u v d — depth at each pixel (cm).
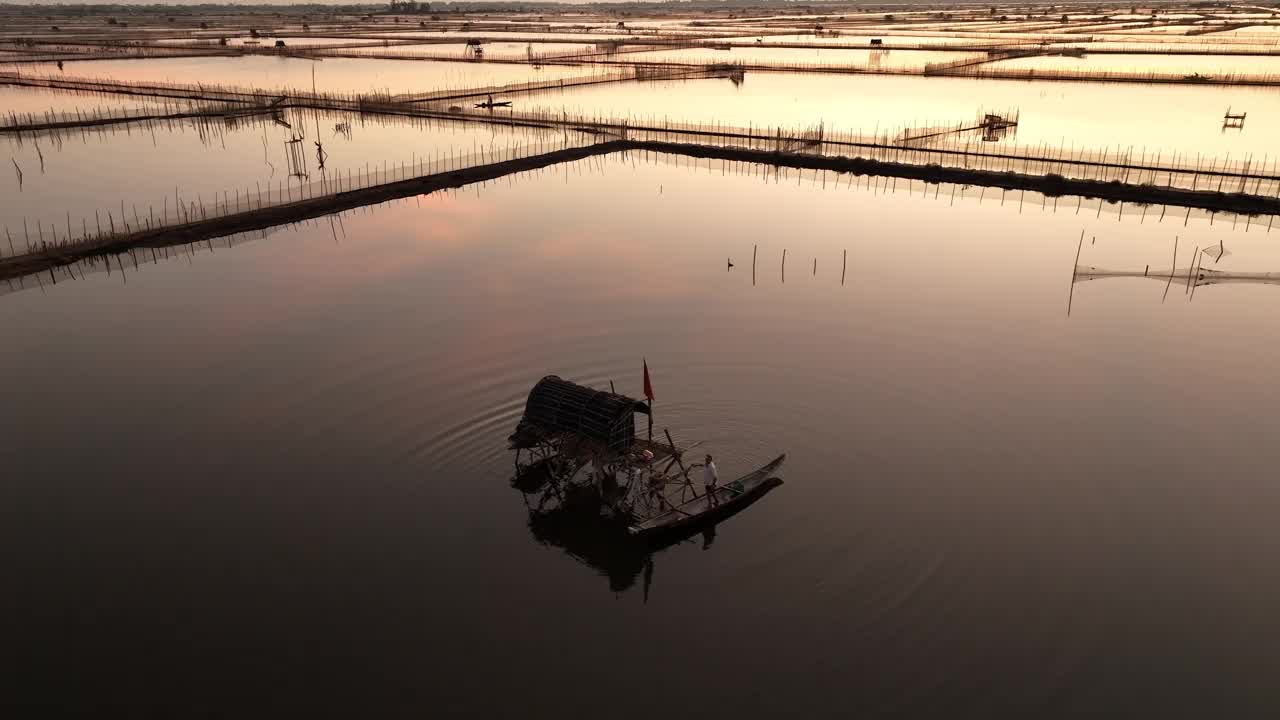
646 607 2545
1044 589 2548
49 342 4281
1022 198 6938
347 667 2334
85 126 9894
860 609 2497
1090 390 3694
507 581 2666
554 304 4691
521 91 13125
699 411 3509
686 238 5894
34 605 2545
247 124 10506
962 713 2150
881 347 4106
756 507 2934
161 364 4022
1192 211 6488
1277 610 2461
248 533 2855
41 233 5797
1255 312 4538
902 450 3241
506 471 3192
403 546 2809
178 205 6631
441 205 6881
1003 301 4697
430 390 3734
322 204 6694
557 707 2203
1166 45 18362
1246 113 10294
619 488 3095
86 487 3083
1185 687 2214
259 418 3538
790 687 2244
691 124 9875
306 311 4650
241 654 2375
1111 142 8600
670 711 2181
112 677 2295
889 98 12238
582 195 7162
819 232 6009
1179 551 2698
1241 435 3334
